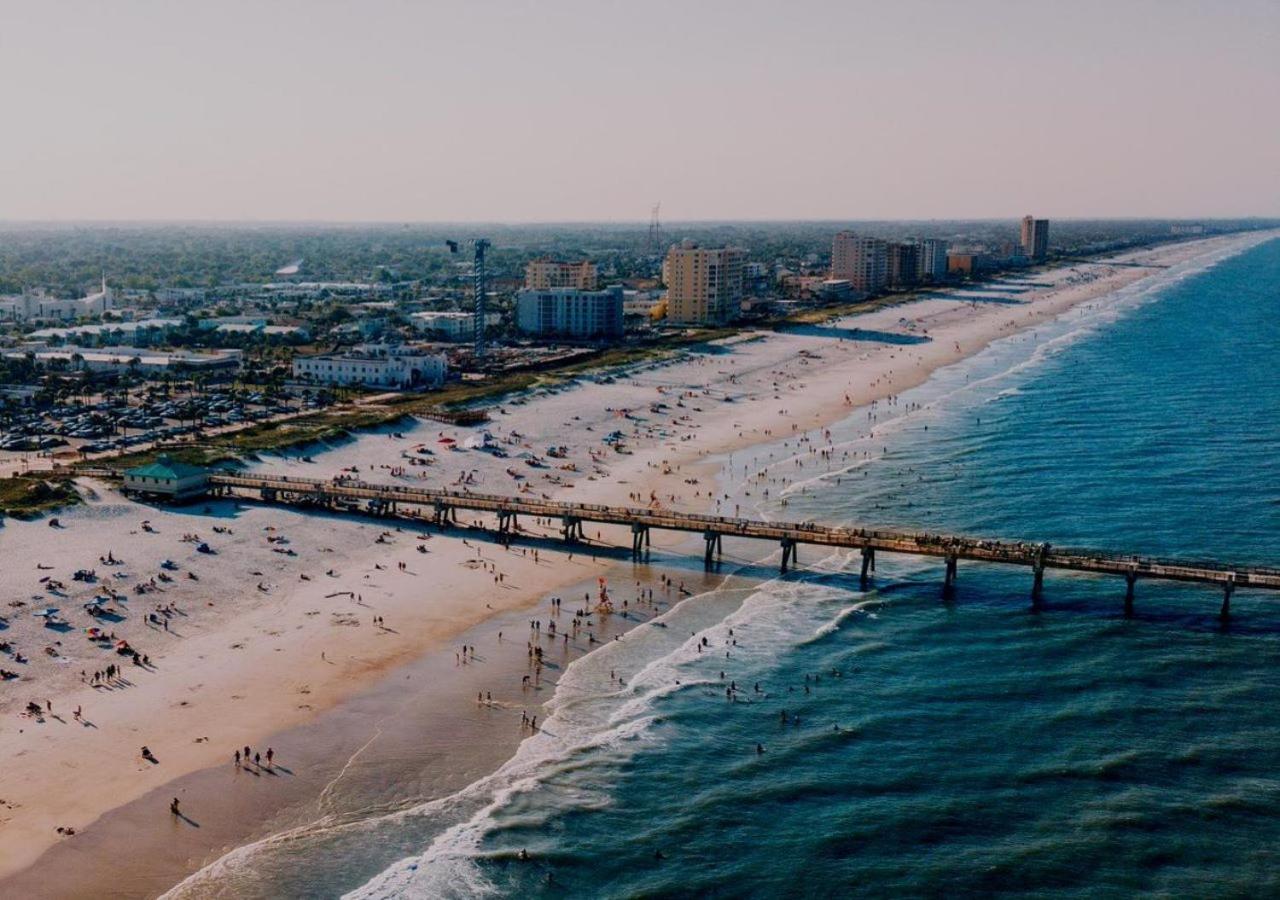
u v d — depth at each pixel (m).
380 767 108.62
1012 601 155.38
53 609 139.88
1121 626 145.75
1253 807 102.25
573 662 133.25
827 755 112.31
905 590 159.75
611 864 94.88
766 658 135.38
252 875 92.06
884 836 98.69
